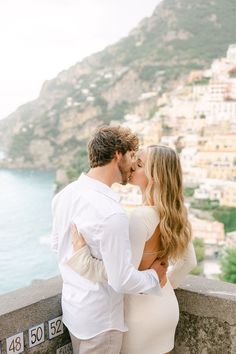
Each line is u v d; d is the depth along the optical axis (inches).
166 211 79.2
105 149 76.3
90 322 76.7
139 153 83.7
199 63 4904.0
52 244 83.0
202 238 2947.8
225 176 3651.6
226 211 3171.8
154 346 83.1
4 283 3211.1
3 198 4527.6
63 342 92.7
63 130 5201.8
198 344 98.9
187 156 3927.2
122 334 80.4
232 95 4397.1
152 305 82.4
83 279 77.2
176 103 4539.9
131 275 71.0
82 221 73.8
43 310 87.8
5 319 81.0
